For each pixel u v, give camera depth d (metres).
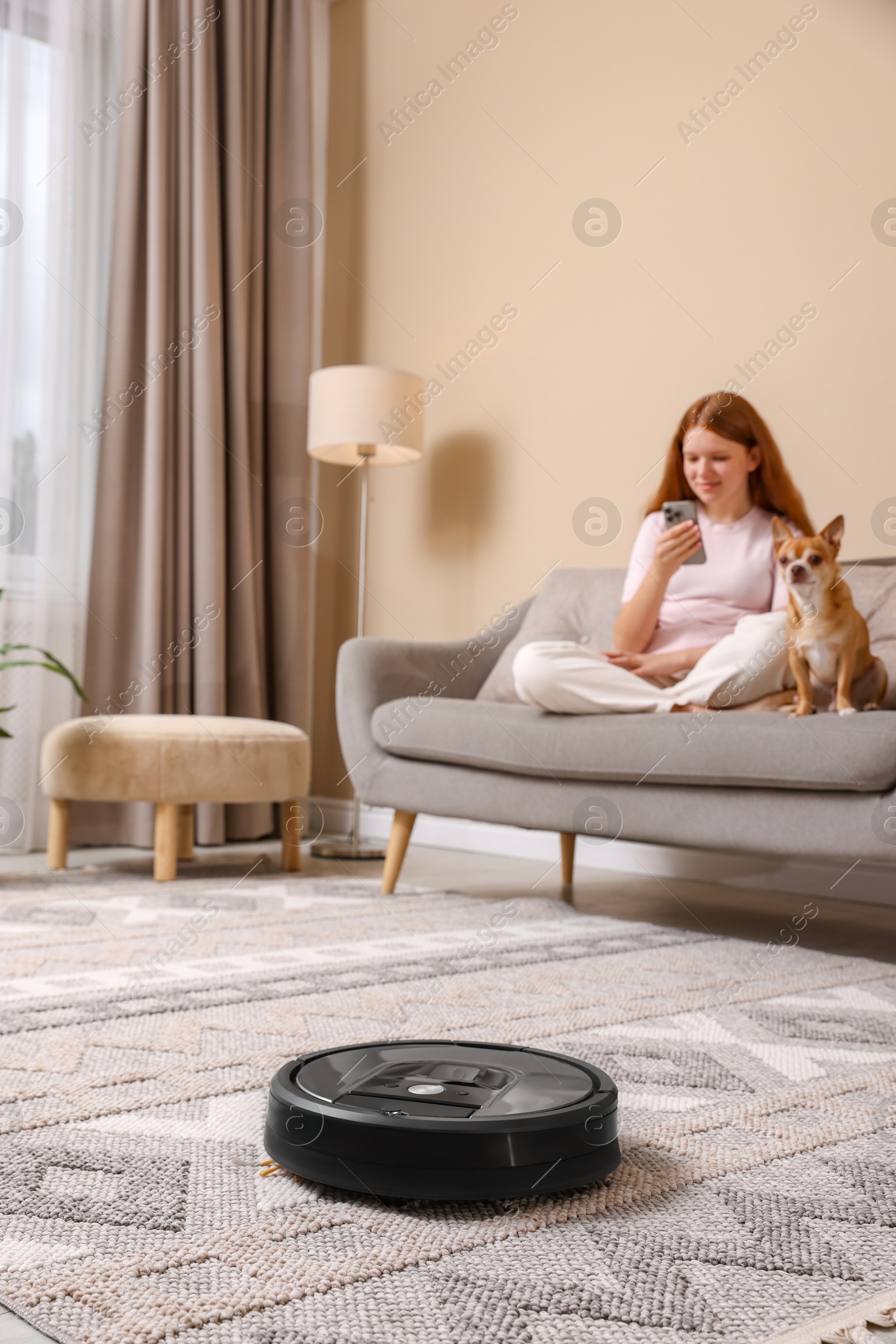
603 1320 0.62
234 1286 0.65
